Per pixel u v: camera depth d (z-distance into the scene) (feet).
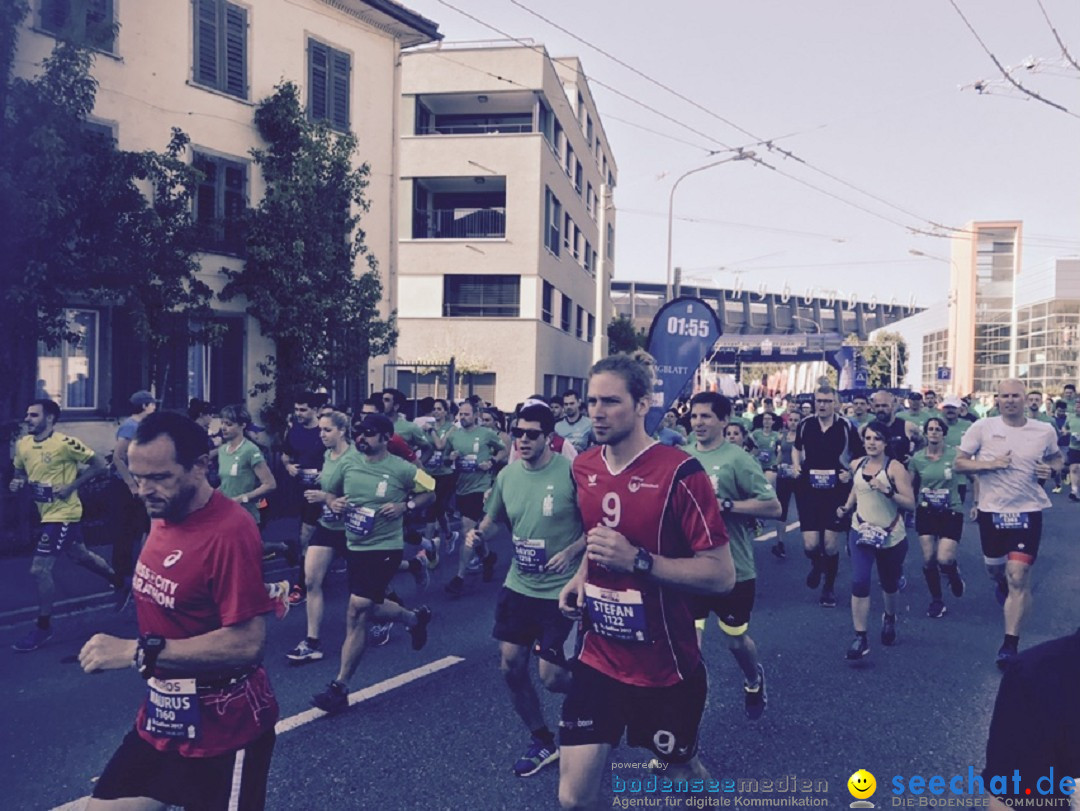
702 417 17.60
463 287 88.38
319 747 15.11
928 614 25.58
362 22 57.57
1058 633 23.53
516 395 86.58
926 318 216.95
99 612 25.61
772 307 330.13
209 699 8.35
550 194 94.17
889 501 20.90
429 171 87.20
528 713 14.37
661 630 9.52
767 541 39.37
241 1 48.98
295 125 49.06
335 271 48.70
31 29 38.01
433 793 13.29
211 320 42.37
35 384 38.29
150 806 8.46
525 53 87.86
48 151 31.53
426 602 27.25
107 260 34.60
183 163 39.37
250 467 25.02
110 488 26.20
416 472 17.83
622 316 152.05
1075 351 150.10
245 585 8.29
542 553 13.80
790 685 18.84
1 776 14.11
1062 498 56.13
